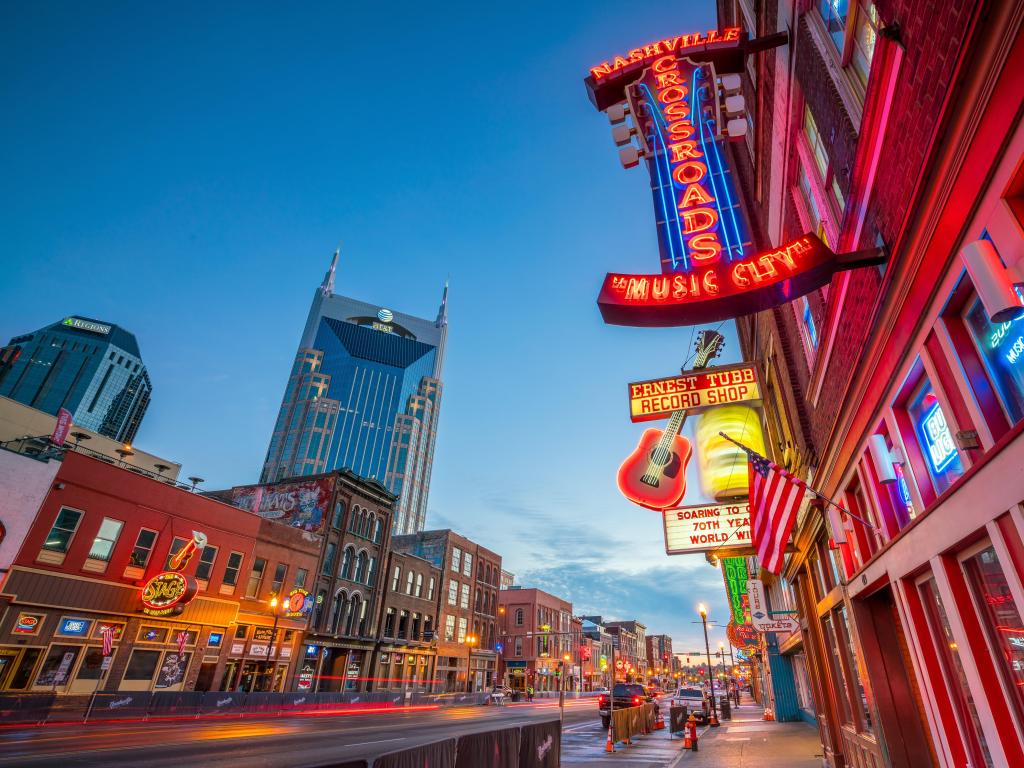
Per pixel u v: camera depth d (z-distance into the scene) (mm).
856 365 6438
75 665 22703
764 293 5328
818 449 9875
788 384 11234
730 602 30328
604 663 92750
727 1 13516
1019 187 3238
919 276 4547
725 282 5434
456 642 53469
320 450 182750
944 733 5586
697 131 8719
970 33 3170
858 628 8273
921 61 4023
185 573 27938
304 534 36281
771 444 13570
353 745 15289
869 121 5035
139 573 25844
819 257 5145
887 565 6648
